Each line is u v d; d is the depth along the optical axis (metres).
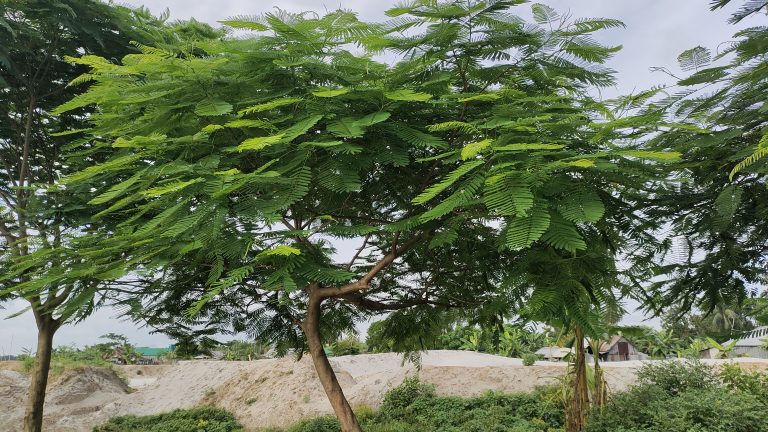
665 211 7.85
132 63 6.30
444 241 6.17
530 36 5.73
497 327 9.94
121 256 7.36
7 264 10.12
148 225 5.66
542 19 5.70
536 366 17.12
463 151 4.29
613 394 10.52
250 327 10.61
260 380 19.69
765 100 6.44
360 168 6.13
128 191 6.66
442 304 9.88
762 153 4.27
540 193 5.02
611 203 6.56
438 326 10.97
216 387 20.75
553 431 11.10
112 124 6.84
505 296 7.70
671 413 8.62
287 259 6.29
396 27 5.41
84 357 26.95
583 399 9.96
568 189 5.22
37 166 13.42
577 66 6.07
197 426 16.08
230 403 19.02
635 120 5.29
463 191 4.91
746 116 6.69
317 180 6.22
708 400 8.59
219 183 5.56
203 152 6.46
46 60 11.66
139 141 5.50
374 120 5.38
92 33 10.82
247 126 5.86
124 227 7.21
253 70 6.25
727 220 6.89
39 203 9.85
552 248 6.27
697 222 7.94
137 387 26.16
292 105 6.19
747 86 6.31
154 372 33.50
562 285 6.02
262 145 4.94
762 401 9.47
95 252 6.52
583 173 5.62
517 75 6.38
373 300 9.74
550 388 13.52
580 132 6.07
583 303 5.97
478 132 5.44
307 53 5.98
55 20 10.50
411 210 7.58
